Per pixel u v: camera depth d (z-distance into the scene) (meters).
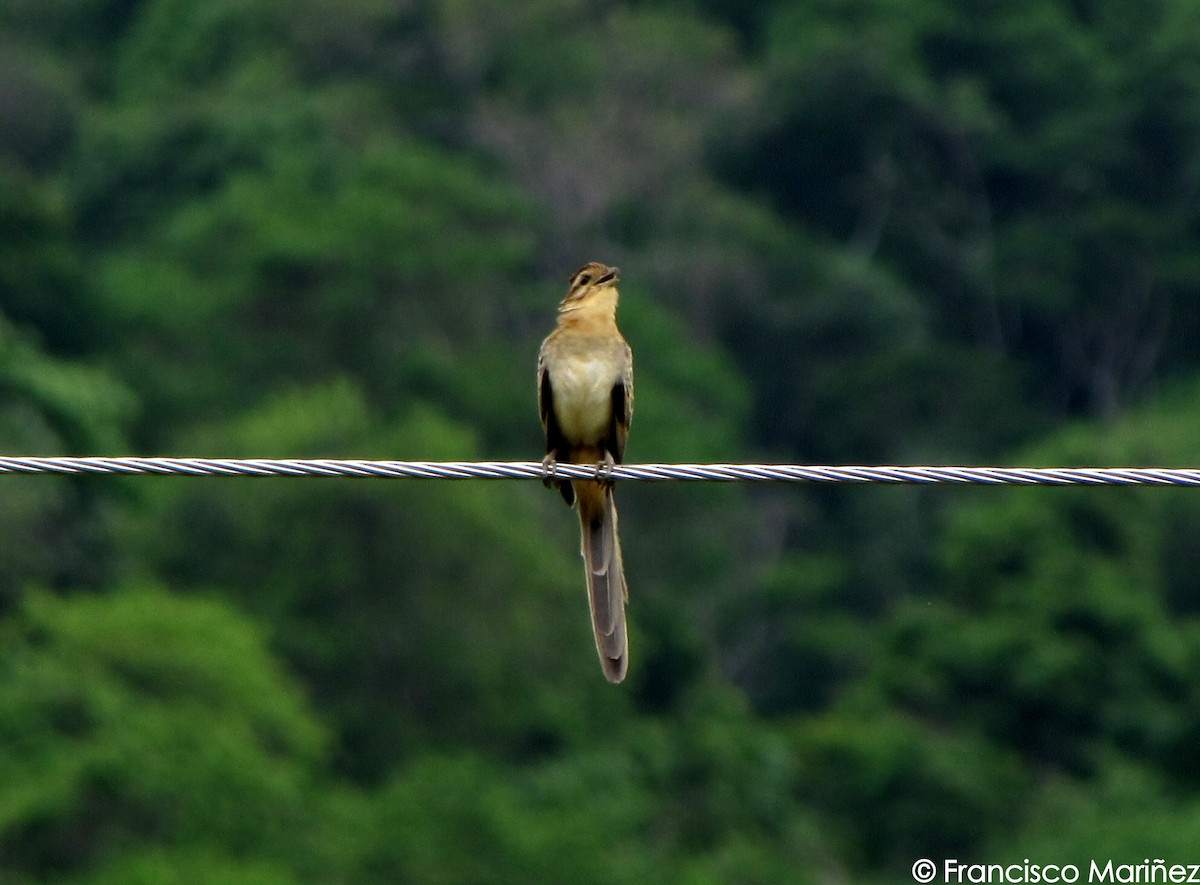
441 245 44.81
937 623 29.69
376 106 51.53
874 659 31.83
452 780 26.75
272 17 54.91
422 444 35.97
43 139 53.94
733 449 43.88
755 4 58.88
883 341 48.62
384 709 31.62
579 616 33.25
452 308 45.03
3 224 41.06
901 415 44.94
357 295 43.88
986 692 28.55
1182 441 38.72
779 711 38.09
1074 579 29.19
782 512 43.09
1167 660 28.53
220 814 25.23
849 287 48.69
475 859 25.61
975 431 44.59
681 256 48.62
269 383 43.16
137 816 24.78
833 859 26.59
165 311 44.09
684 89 53.41
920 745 27.09
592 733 31.66
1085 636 28.77
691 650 35.00
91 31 60.75
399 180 46.84
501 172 51.34
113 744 25.31
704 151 52.91
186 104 51.38
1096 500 30.75
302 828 25.80
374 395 42.62
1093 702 28.09
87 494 32.81
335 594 32.25
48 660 26.86
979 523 31.00
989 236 51.81
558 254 49.47
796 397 47.03
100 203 50.28
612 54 53.75
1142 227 49.62
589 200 50.78
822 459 45.19
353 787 30.56
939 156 53.12
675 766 28.80
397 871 25.45
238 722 27.12
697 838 27.19
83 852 24.48
